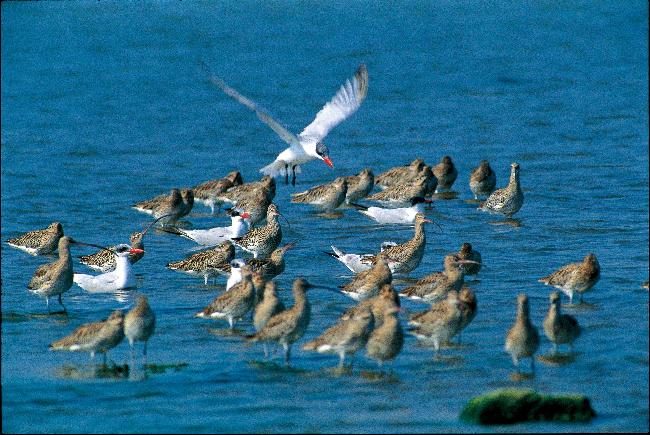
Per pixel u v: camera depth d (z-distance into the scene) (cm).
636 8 9356
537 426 1808
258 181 4028
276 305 2223
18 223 3588
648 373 2042
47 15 8119
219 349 2231
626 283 2700
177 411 1891
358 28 8788
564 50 7675
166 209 3594
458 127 5316
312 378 2048
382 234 3384
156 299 2642
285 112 5628
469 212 3700
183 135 5184
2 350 2233
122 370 2103
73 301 2639
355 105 3356
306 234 3388
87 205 3856
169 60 7231
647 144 4809
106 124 5441
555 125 5303
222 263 2794
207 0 8944
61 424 1839
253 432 1800
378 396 1948
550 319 2116
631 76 6662
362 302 2280
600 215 3569
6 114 5659
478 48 7825
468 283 2730
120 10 8144
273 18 9181
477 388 1978
